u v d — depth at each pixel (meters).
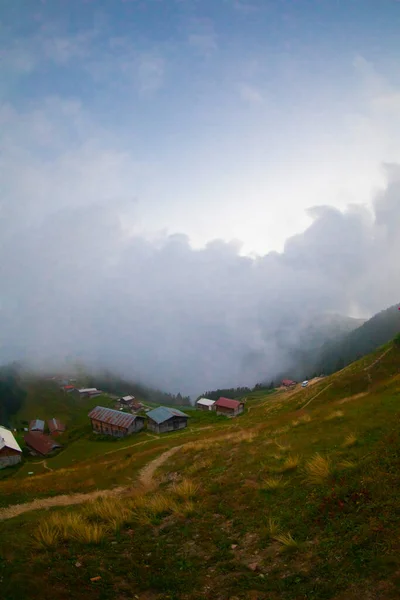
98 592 8.73
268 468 17.41
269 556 10.18
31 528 13.38
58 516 13.81
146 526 13.23
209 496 15.83
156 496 16.98
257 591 8.69
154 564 10.31
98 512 14.71
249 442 25.31
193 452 29.38
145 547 11.40
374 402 26.14
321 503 12.12
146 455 36.19
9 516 18.06
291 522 11.67
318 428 23.05
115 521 13.10
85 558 10.39
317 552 9.70
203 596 8.70
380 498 11.12
